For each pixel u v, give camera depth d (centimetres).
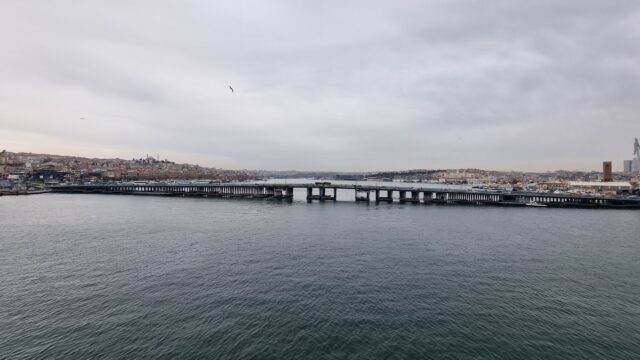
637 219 9544
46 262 4750
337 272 4309
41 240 6203
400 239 6397
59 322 2950
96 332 2780
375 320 3002
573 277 4238
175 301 3384
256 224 8125
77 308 3228
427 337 2725
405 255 5181
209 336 2714
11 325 2898
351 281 3981
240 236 6600
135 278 4069
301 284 3872
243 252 5316
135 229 7381
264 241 6138
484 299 3500
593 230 7662
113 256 5075
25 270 4381
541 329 2878
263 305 3294
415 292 3662
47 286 3806
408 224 8300
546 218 9700
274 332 2780
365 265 4628
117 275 4178
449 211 11350
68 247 5650
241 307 3250
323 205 13300
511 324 2961
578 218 9738
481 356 2473
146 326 2877
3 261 4803
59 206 12000
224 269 4419
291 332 2781
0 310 3181
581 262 4922
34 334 2750
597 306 3369
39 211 10500
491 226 8119
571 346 2619
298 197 18375
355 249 5547
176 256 5072
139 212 10431
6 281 3966
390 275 4219
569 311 3244
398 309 3231
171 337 2700
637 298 3588
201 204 13288
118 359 2414
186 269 4422
